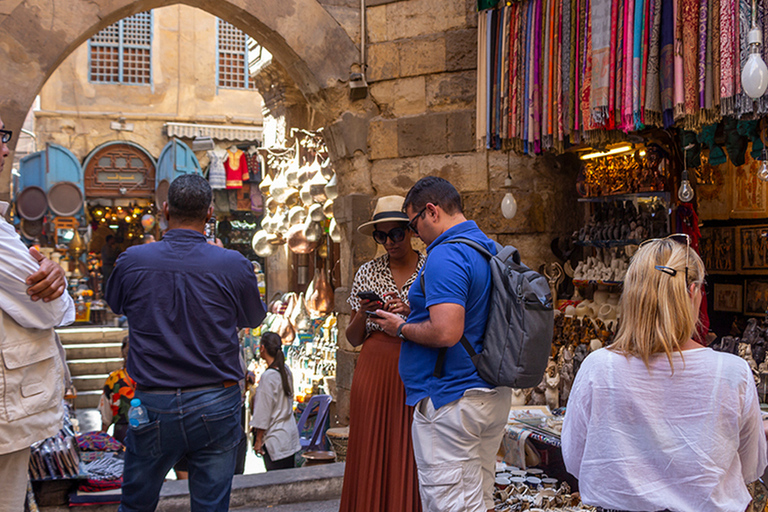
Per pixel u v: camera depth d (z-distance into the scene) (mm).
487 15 4875
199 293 2453
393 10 5738
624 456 1551
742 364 1543
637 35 3881
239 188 14133
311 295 8359
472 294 2336
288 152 8891
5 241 2016
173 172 14891
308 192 8141
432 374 2383
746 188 5742
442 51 5566
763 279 5688
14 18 4758
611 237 5066
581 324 5203
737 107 3502
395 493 2961
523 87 4672
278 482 3986
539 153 4672
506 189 5477
